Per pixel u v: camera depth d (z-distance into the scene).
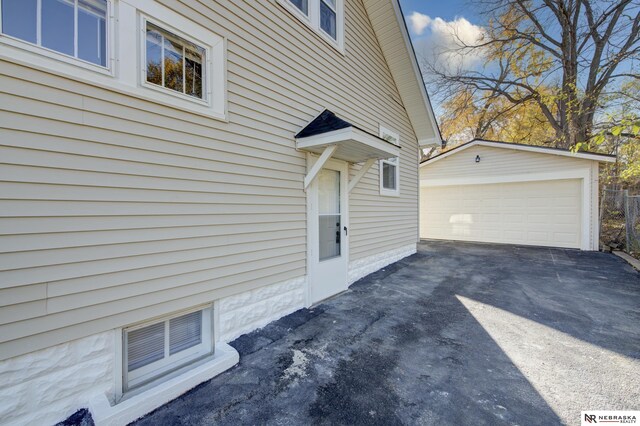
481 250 8.48
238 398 2.03
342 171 4.54
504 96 14.25
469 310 3.76
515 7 12.02
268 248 3.26
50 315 1.75
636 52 9.48
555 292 4.46
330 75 4.38
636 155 8.68
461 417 1.84
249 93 3.02
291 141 3.58
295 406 1.95
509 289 4.64
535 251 8.22
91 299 1.92
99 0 1.96
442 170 10.88
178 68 2.42
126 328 2.11
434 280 5.21
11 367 1.61
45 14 1.74
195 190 2.52
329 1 4.52
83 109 1.86
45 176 1.72
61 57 1.78
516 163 9.45
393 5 5.33
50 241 1.75
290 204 3.56
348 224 4.75
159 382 2.25
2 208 1.59
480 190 10.20
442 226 11.00
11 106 1.61
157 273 2.26
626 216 7.61
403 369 2.40
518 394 2.07
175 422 1.80
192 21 2.47
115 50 2.01
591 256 7.33
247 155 3.00
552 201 8.91
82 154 1.86
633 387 2.14
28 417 1.66
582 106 10.29
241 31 2.93
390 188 6.61
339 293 4.47
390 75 6.48
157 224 2.26
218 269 2.72
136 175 2.13
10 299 1.61
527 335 3.03
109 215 1.99
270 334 3.03
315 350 2.71
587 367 2.42
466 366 2.44
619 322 3.33
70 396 1.82
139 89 2.13
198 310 2.60
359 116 5.23
